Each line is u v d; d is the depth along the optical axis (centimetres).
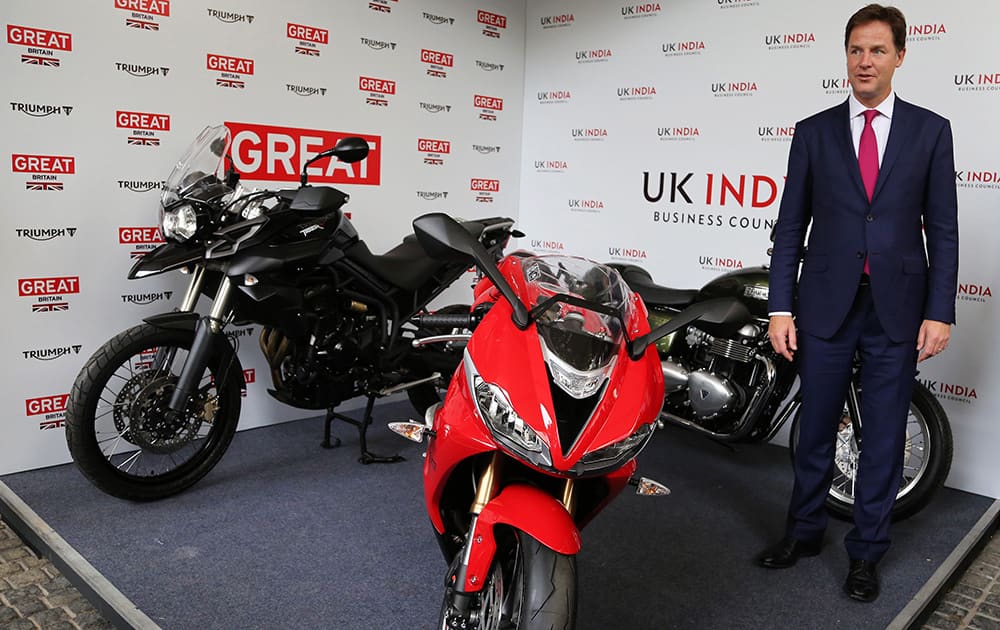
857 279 249
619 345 183
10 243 312
